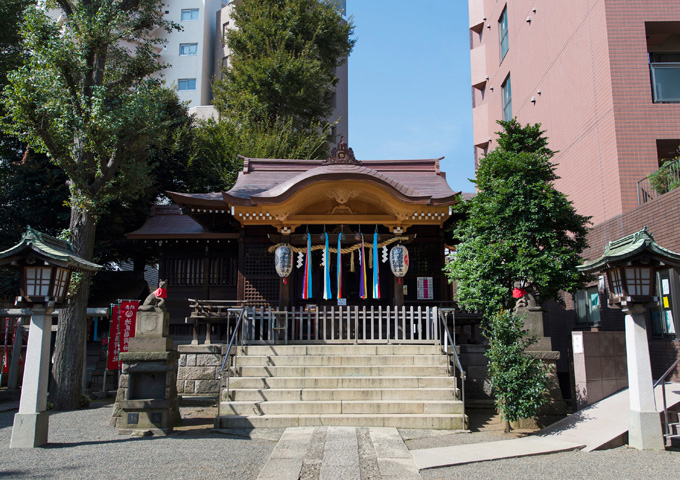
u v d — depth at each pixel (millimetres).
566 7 15820
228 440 7812
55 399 11914
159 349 8688
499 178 10562
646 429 7168
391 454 6727
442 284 14562
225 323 13031
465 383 10914
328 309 14648
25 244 7273
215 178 21781
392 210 13273
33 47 11742
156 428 8328
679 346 9602
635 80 13023
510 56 21578
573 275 9945
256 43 25141
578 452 7008
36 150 11836
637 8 13352
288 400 9141
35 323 7516
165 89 22297
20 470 5953
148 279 28938
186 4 37438
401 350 10734
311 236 13688
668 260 7156
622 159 12680
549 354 9109
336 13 26484
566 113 15875
